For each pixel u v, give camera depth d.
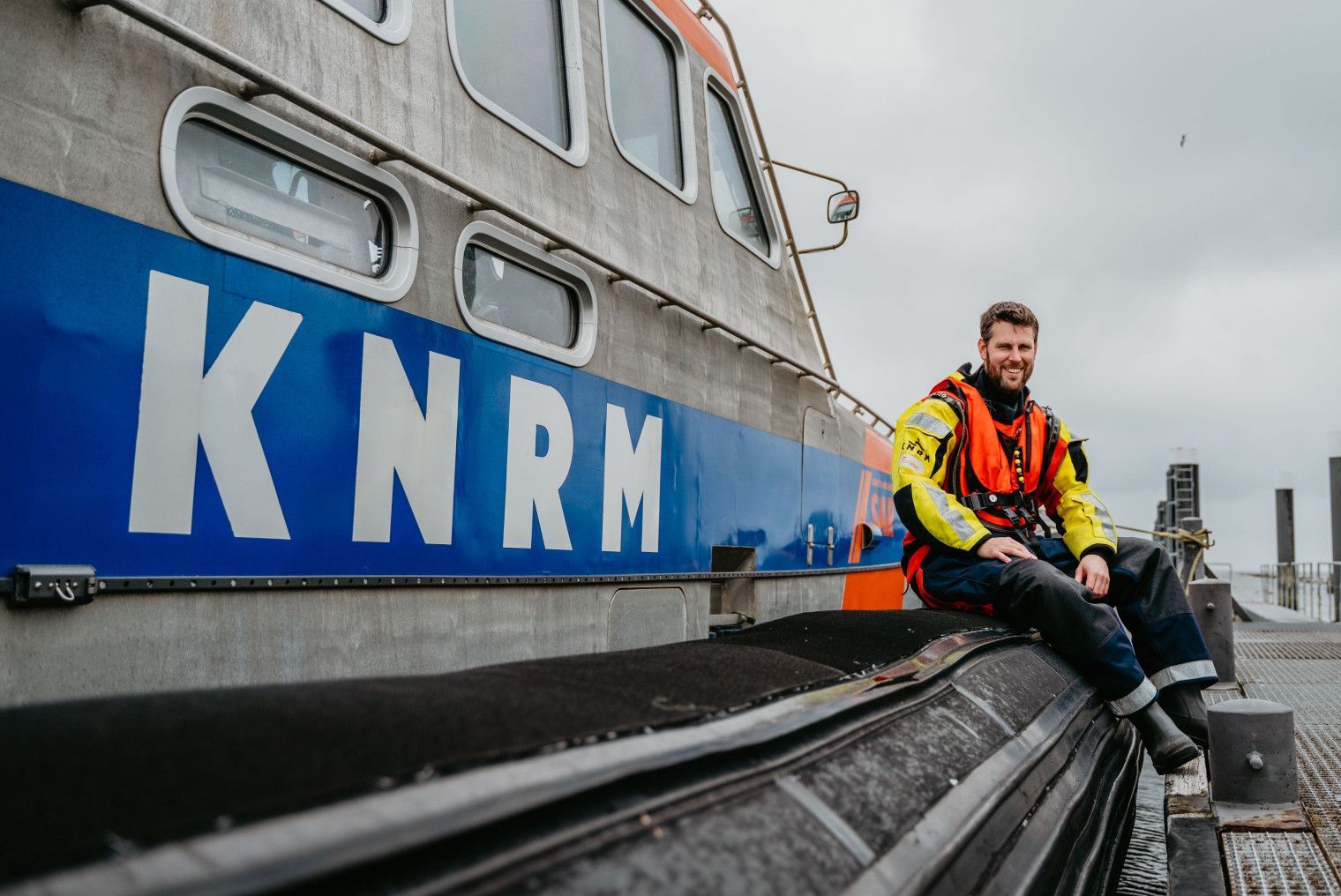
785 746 1.26
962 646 2.29
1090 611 2.81
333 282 2.07
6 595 1.53
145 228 1.74
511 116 2.71
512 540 2.57
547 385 2.74
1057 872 1.66
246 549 1.87
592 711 1.14
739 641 2.07
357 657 2.10
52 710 0.92
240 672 1.85
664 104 3.73
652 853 0.90
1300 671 5.79
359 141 2.18
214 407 1.83
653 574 3.20
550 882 0.79
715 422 3.67
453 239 2.42
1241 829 2.56
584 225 2.98
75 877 0.60
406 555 2.22
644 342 3.23
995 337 3.25
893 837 1.21
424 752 0.89
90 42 1.68
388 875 0.72
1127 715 2.86
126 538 1.68
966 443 3.27
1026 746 1.93
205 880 0.62
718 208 4.06
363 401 2.14
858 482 5.14
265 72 1.86
